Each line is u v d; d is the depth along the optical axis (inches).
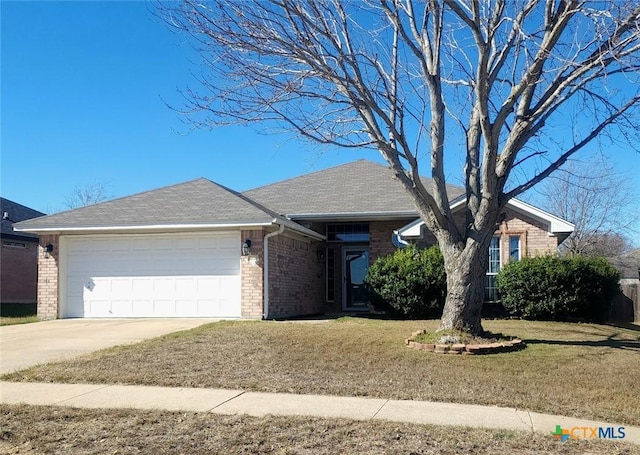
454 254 431.8
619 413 274.1
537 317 633.6
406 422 257.4
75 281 665.0
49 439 237.3
